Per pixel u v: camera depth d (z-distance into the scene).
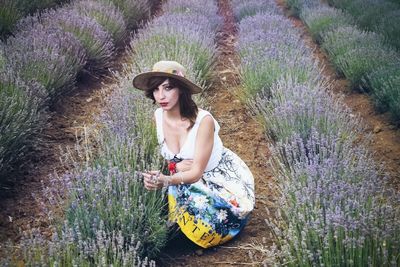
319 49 8.66
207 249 3.33
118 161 3.39
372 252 2.64
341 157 3.73
